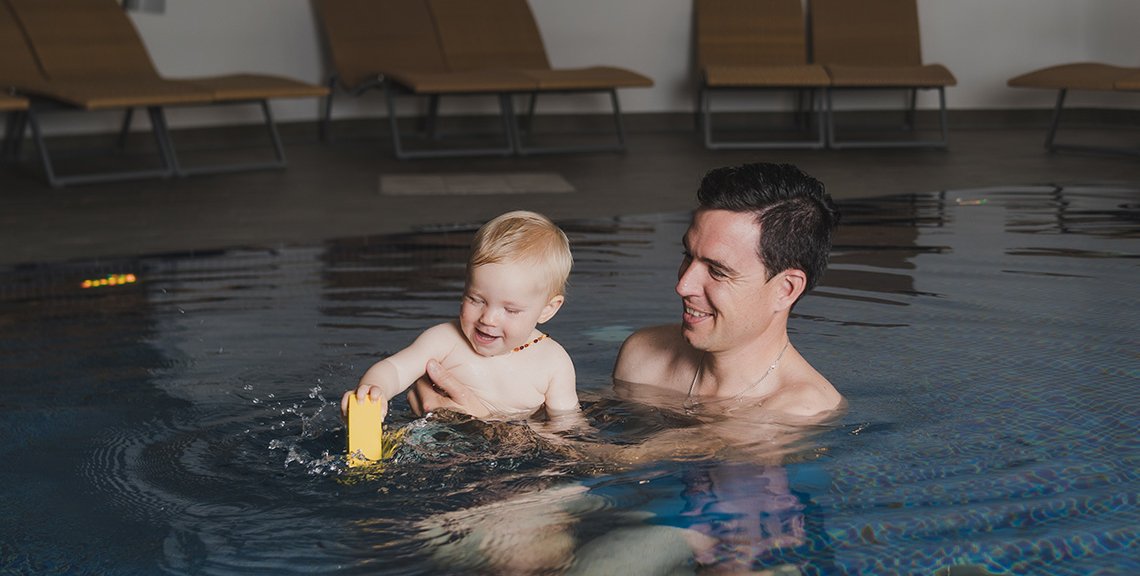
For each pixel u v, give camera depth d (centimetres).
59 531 163
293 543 157
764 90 969
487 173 720
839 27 937
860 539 153
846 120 1012
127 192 641
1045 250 397
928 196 580
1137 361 246
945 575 143
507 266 201
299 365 255
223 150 864
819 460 183
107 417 217
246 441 200
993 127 1012
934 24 1010
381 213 554
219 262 412
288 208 575
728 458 184
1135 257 379
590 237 452
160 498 174
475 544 153
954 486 172
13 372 252
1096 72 795
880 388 225
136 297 343
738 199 187
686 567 145
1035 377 233
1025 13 1012
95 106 645
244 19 884
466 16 888
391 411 213
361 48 853
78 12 744
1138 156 782
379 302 327
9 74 705
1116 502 165
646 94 1002
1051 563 146
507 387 212
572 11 975
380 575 146
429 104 938
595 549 150
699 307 197
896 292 325
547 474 178
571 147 846
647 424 204
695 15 992
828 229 193
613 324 289
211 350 271
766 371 211
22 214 559
